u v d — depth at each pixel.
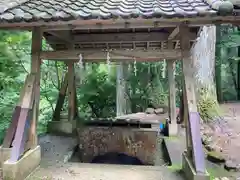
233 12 2.80
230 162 3.78
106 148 4.58
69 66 6.26
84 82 9.09
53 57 3.69
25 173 3.35
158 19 2.95
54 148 4.90
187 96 3.42
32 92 3.56
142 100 10.70
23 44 6.09
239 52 11.99
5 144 3.43
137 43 5.76
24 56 6.14
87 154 4.64
